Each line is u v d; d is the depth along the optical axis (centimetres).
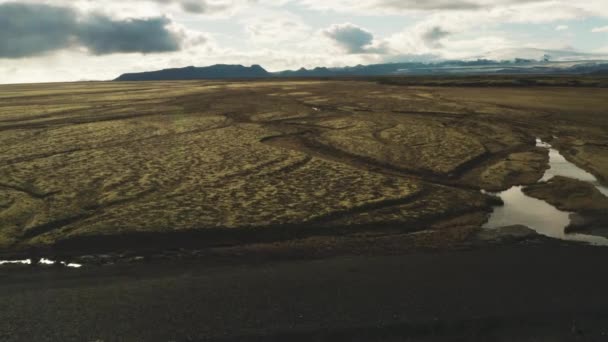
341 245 2439
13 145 5316
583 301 1806
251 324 1670
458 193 3369
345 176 3853
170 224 2695
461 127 6469
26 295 1897
